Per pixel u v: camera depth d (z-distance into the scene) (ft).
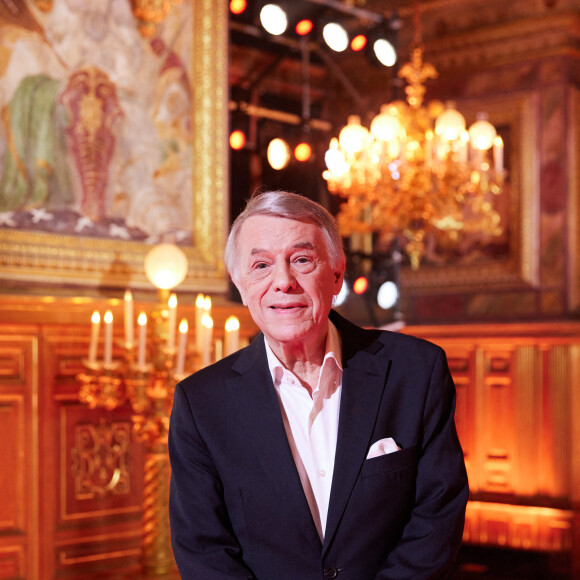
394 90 22.36
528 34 21.63
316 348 5.44
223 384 5.54
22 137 13.38
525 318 21.65
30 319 12.89
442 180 17.98
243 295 5.39
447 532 5.20
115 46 14.60
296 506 5.17
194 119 15.75
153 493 12.91
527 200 21.74
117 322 14.05
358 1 23.39
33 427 13.32
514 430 20.84
